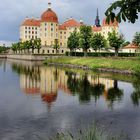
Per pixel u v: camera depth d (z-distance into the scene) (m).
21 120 23.09
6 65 117.12
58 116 24.59
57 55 176.12
